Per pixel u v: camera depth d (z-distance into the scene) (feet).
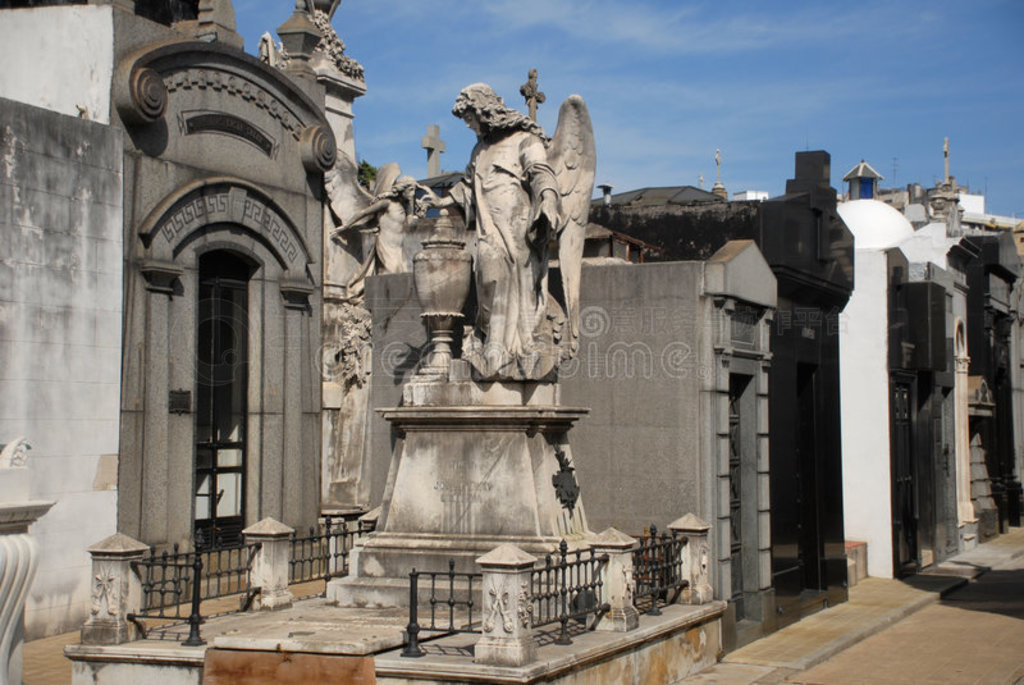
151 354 46.14
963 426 90.02
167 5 62.39
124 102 45.03
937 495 78.48
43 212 41.81
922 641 48.73
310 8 60.13
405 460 38.14
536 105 39.24
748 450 46.47
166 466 46.57
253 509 51.62
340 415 57.21
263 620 35.45
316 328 55.52
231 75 50.55
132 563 33.42
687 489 41.70
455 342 42.78
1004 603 60.34
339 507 56.24
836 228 57.00
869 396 68.03
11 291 40.57
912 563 71.61
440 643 31.89
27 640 40.73
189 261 48.26
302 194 54.85
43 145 41.83
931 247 85.40
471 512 37.11
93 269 43.65
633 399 42.45
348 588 37.65
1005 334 109.91
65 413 42.42
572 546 36.83
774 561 48.67
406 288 46.01
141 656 31.83
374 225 58.08
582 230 39.58
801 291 53.01
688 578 40.34
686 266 42.09
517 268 37.88
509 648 29.17
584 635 33.76
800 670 41.22
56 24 46.47
